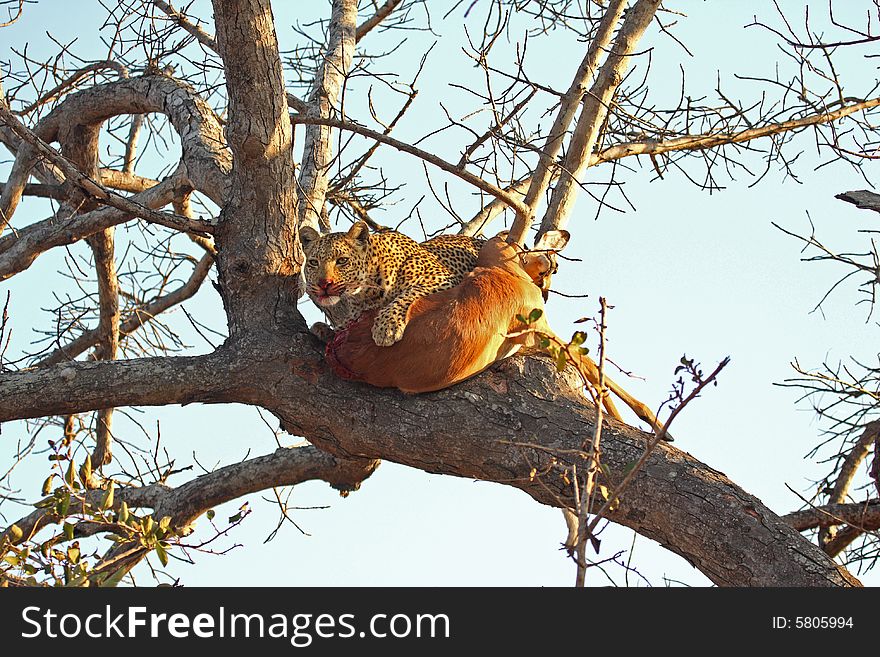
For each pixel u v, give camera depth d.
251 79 14.34
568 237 16.14
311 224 17.70
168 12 20.53
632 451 13.72
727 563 12.95
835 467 18.22
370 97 17.19
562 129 16.30
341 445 14.92
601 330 10.56
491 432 14.11
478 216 18.81
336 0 21.98
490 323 14.07
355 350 14.27
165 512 19.55
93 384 14.62
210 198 18.25
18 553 12.55
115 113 21.00
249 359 14.89
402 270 15.88
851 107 18.86
